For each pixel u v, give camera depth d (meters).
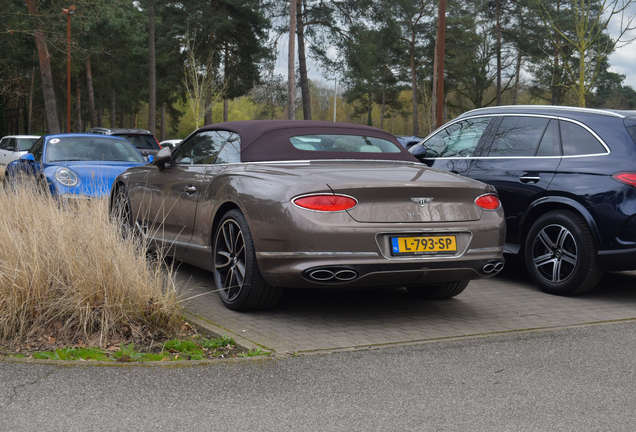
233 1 38.31
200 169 5.21
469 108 55.44
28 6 24.08
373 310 4.78
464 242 4.23
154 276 4.14
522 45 44.44
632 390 3.11
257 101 40.44
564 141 5.61
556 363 3.53
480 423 2.69
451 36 45.47
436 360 3.54
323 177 4.12
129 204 6.49
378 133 5.36
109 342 3.80
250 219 4.23
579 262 5.27
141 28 40.28
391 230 4.00
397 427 2.63
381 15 31.67
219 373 3.25
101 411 2.74
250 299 4.39
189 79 40.12
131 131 19.64
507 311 4.85
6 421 2.61
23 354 3.56
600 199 5.12
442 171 4.75
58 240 4.14
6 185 6.53
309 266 3.92
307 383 3.13
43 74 25.84
